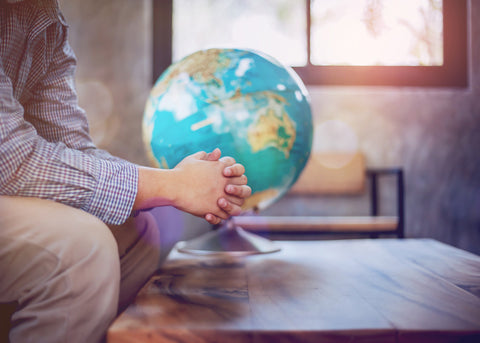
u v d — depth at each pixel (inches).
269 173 33.1
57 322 17.4
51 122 30.4
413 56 96.2
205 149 31.8
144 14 98.6
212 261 32.5
